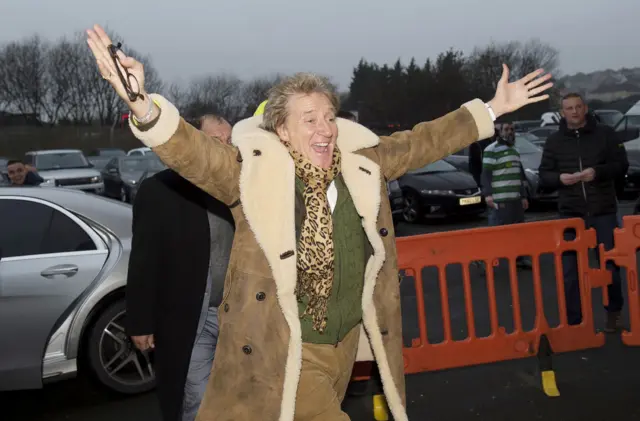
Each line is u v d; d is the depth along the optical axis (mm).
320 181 2287
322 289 2281
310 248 2248
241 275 2234
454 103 46844
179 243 2857
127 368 4543
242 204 2174
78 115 58969
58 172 19781
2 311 4137
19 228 4414
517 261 8273
